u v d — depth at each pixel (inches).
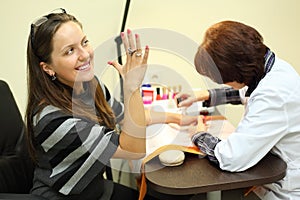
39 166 44.2
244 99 55.5
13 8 65.4
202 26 76.5
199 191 37.6
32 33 39.9
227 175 39.8
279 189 46.1
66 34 38.4
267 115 42.1
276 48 82.0
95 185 45.8
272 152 45.5
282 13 78.8
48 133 39.7
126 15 69.6
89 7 69.6
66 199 43.2
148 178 39.3
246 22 78.2
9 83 69.7
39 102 41.2
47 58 39.7
